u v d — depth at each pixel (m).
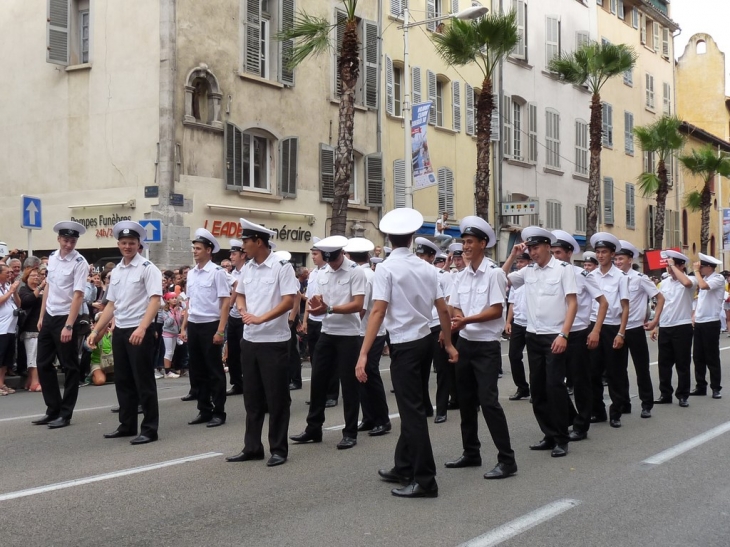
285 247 22.38
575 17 37.75
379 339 9.30
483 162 24.66
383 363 18.09
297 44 20.48
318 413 8.88
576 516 5.95
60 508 6.20
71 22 20.61
